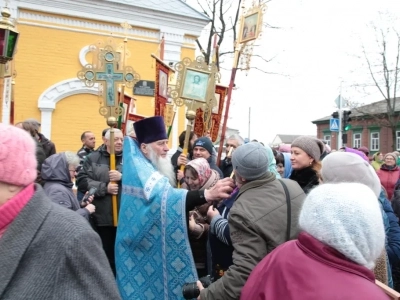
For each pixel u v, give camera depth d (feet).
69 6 29.40
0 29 12.58
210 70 12.42
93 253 4.60
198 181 9.67
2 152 4.49
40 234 4.48
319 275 4.36
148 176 9.32
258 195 7.35
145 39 31.89
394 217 9.55
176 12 32.27
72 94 30.22
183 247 8.78
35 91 29.07
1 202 4.56
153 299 9.05
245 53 13.26
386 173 22.79
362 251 4.40
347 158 7.85
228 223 7.73
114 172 12.57
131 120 17.16
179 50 32.78
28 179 4.65
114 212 12.66
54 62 29.50
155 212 8.94
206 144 14.29
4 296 4.26
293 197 7.37
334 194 4.58
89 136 20.77
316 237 4.59
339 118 46.50
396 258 9.21
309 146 10.57
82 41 30.17
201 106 12.32
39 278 4.33
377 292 4.14
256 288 4.87
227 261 8.34
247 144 7.78
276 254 4.96
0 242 4.38
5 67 13.87
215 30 42.75
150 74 32.09
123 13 30.89
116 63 12.96
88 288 4.44
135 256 9.28
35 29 28.96
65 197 11.62
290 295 4.39
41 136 19.97
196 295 7.94
